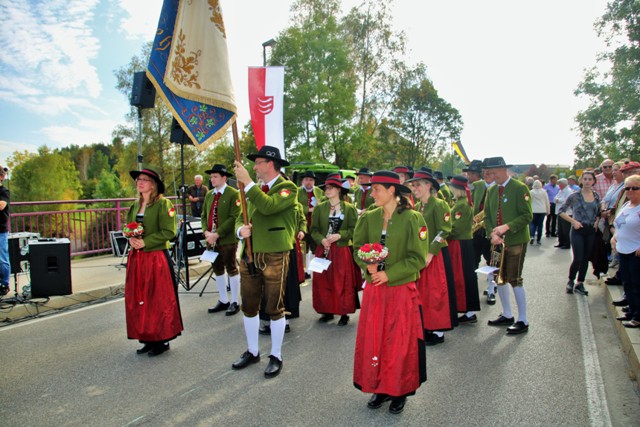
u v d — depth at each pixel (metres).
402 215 3.37
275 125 7.25
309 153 23.58
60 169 41.34
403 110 35.69
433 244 4.82
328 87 23.89
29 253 6.23
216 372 4.24
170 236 4.63
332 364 4.42
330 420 3.33
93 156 66.75
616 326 5.38
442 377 4.08
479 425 3.23
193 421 3.33
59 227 9.42
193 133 4.14
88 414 3.45
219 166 6.24
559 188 13.48
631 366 4.22
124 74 25.34
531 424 3.24
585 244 7.02
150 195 4.67
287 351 4.79
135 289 4.56
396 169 7.49
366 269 3.34
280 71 7.22
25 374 4.19
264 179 4.52
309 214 8.09
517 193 5.34
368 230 3.56
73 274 8.20
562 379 4.00
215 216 6.25
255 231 4.36
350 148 25.22
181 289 7.62
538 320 5.78
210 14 4.05
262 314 5.47
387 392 3.25
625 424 3.24
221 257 6.21
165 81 3.96
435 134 38.75
